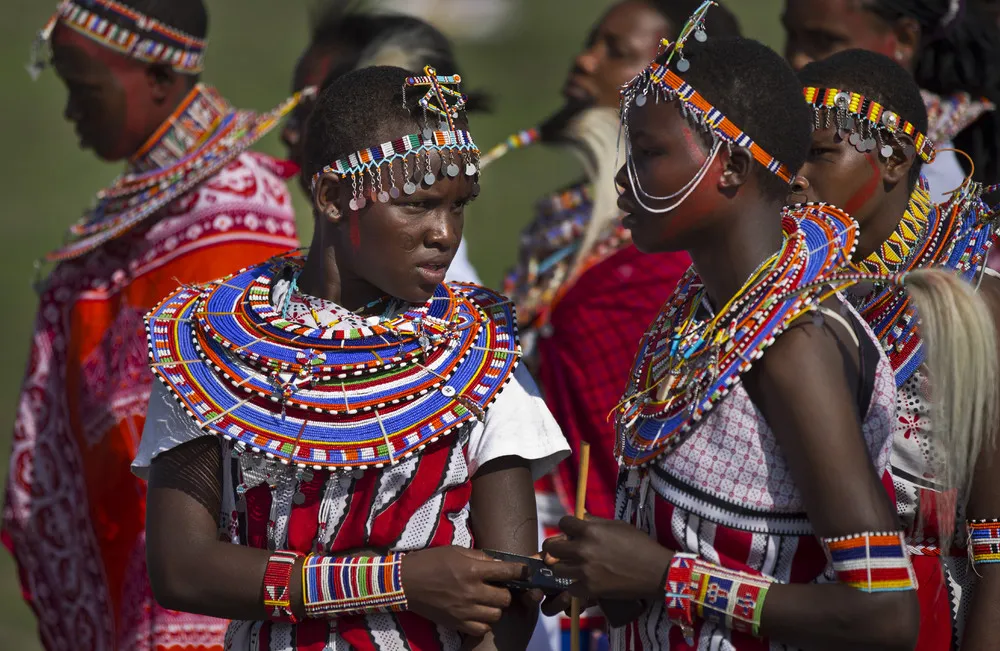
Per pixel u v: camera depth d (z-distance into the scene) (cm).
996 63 1381
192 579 895
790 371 793
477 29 5334
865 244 1001
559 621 1457
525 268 1598
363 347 909
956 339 803
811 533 823
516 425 928
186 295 977
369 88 903
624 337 1420
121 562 1411
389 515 901
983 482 918
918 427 966
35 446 1477
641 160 851
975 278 972
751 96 825
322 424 895
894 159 989
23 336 3095
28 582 1482
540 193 4091
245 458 904
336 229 928
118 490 1414
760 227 841
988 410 824
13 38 5250
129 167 1504
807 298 799
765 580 812
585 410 1434
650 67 846
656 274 1419
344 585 877
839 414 785
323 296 942
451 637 916
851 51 1014
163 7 1419
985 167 1391
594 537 846
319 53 1513
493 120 4572
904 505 975
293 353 905
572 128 1562
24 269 3522
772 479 820
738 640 834
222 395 905
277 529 905
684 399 841
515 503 924
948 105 1372
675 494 846
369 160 889
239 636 949
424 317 932
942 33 1353
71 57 1421
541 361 1495
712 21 1504
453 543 920
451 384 913
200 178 1398
